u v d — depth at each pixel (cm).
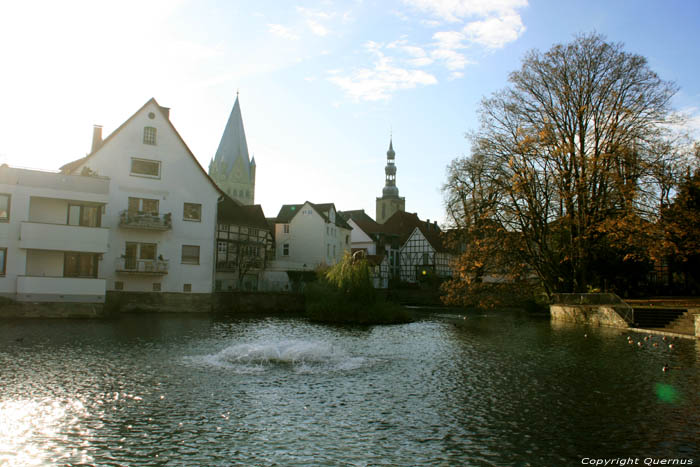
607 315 3431
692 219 3556
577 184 3472
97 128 4828
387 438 989
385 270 8938
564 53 3622
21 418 1076
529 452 920
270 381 1482
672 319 3064
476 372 1672
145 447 922
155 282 4425
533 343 2492
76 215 3641
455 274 4266
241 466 844
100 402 1209
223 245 5750
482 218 3844
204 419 1092
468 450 927
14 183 3384
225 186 13962
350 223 9588
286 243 7769
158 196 4462
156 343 2220
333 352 2025
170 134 4541
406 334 2977
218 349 2066
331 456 893
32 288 3288
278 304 4809
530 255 3984
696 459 886
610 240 3609
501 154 3884
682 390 1397
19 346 2036
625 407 1215
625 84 3488
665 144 3356
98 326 2872
